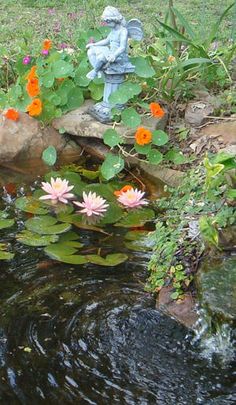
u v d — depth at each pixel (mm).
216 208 2496
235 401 2045
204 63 3268
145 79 3221
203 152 3023
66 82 3184
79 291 2393
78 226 2705
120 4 4781
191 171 2797
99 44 3010
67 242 2617
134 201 2771
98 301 2352
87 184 2965
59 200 2838
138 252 2559
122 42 2969
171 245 2436
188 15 4438
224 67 3260
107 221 2727
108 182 2982
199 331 2234
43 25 4363
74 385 2086
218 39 3891
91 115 3146
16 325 2268
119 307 2328
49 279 2443
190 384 2092
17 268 2494
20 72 3361
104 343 2211
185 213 2588
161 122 3115
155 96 3236
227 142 3031
